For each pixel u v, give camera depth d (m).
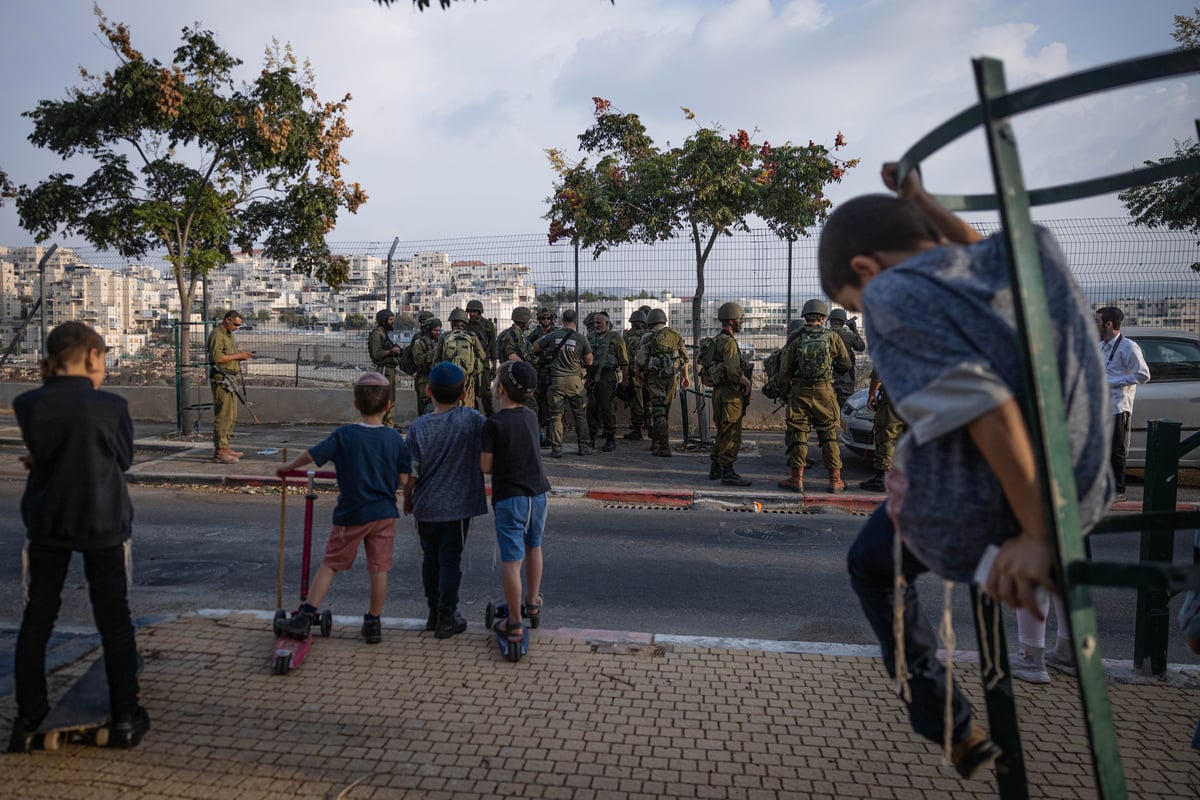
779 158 12.44
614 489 9.30
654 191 12.70
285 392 14.34
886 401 9.19
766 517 8.41
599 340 11.94
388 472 4.53
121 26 11.74
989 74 1.43
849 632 5.13
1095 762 1.43
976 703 3.91
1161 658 4.25
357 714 3.74
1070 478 1.41
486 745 3.47
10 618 5.20
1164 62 1.44
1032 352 1.38
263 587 5.94
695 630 5.15
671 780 3.22
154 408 14.52
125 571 3.45
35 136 12.34
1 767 3.24
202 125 12.06
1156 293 11.18
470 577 6.22
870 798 3.12
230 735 3.53
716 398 9.73
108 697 3.60
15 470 10.20
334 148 13.20
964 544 1.58
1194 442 3.97
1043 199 1.92
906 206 1.78
